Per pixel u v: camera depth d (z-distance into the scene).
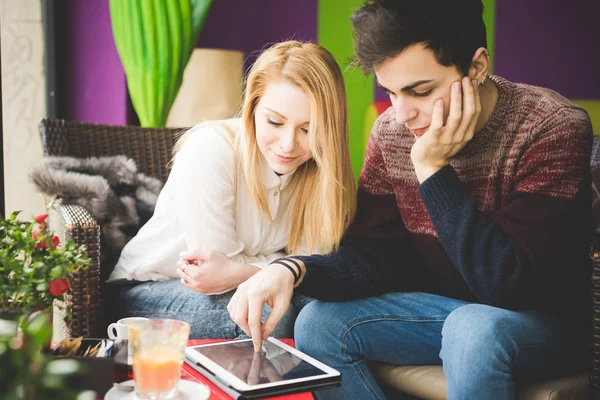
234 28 3.91
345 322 1.43
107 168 2.14
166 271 1.89
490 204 1.46
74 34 3.24
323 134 1.68
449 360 1.29
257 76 1.71
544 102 1.41
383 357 1.47
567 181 1.36
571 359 1.39
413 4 1.31
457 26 1.33
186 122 3.34
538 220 1.34
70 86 3.26
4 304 1.11
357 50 1.39
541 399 1.30
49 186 1.97
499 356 1.24
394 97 1.41
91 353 1.13
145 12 2.89
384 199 1.65
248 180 1.81
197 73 3.32
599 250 1.38
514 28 4.07
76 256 1.20
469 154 1.47
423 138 1.39
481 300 1.37
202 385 1.09
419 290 1.67
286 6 3.95
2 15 3.04
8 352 0.75
